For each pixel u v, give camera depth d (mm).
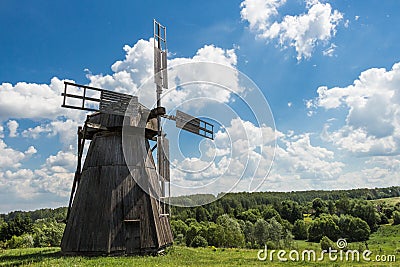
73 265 15352
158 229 21078
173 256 19625
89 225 19891
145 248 20094
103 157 21422
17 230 73188
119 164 21156
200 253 21328
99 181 20797
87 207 20391
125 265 15414
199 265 16094
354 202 89250
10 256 20438
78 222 20250
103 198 20297
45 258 18219
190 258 18906
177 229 57812
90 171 21344
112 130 21859
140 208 20703
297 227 69250
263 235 55719
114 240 19422
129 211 20281
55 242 60250
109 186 20562
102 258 17875
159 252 20594
